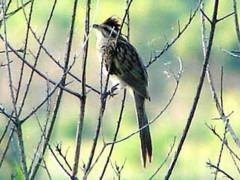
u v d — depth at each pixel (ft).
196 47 112.88
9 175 32.40
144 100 37.81
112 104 104.53
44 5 79.30
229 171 89.35
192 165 99.60
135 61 38.65
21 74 28.48
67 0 83.87
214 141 103.09
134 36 115.24
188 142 103.86
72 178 27.84
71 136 95.04
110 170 84.02
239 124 108.37
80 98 28.17
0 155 32.65
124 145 104.42
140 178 100.89
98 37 38.99
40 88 55.16
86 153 88.99
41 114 50.11
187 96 110.93
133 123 105.60
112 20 38.83
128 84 38.34
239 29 30.25
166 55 109.09
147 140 33.86
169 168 27.73
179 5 115.85
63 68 28.43
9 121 29.12
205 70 27.68
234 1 30.07
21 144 27.48
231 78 111.34
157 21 115.34
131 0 29.35
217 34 108.17
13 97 27.68
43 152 28.22
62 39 82.17
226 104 111.65
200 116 107.76
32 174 27.78
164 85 109.50
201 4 30.78
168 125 108.37
